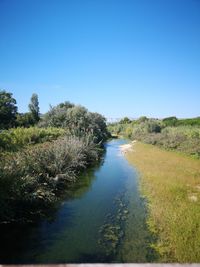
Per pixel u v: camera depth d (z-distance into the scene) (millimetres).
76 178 15609
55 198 11297
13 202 8570
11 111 47375
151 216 9625
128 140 51844
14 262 6430
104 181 15469
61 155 15539
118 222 9148
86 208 10609
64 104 43875
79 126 30016
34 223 8812
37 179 10914
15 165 9977
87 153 20969
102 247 7332
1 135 18781
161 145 33531
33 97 47656
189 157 23984
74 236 7977
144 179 15461
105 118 47875
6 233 7922
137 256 6852
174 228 8234
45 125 32250
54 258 6691
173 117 65062
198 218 9062
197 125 43250
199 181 14562
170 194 12023
